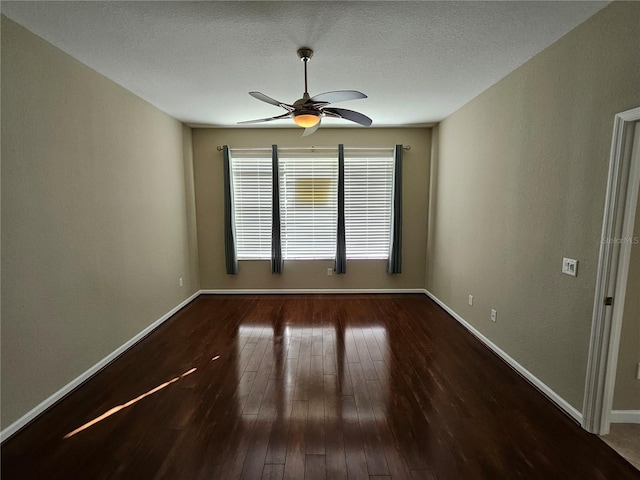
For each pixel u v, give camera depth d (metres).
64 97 2.27
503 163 2.77
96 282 2.60
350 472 1.63
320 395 2.29
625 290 1.80
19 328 1.93
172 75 2.70
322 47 2.25
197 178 4.66
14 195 1.89
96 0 1.70
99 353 2.64
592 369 1.87
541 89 2.29
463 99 3.34
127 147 3.03
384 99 3.34
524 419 2.03
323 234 4.78
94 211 2.58
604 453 1.74
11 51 1.87
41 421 2.00
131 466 1.66
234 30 2.03
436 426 1.96
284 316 3.93
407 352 2.96
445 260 4.10
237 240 4.78
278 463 1.68
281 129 4.58
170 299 3.93
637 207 1.79
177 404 2.18
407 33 2.07
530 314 2.44
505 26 1.98
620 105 1.69
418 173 4.67
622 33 1.67
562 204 2.10
